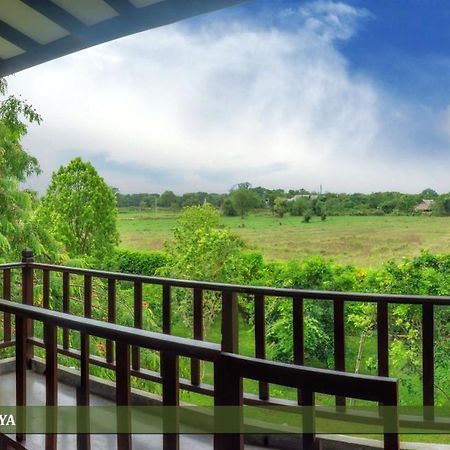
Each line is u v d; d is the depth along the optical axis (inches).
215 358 45.1
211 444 91.9
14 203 266.2
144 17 109.6
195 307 106.8
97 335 56.1
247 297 268.7
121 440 55.1
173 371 50.3
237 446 43.8
